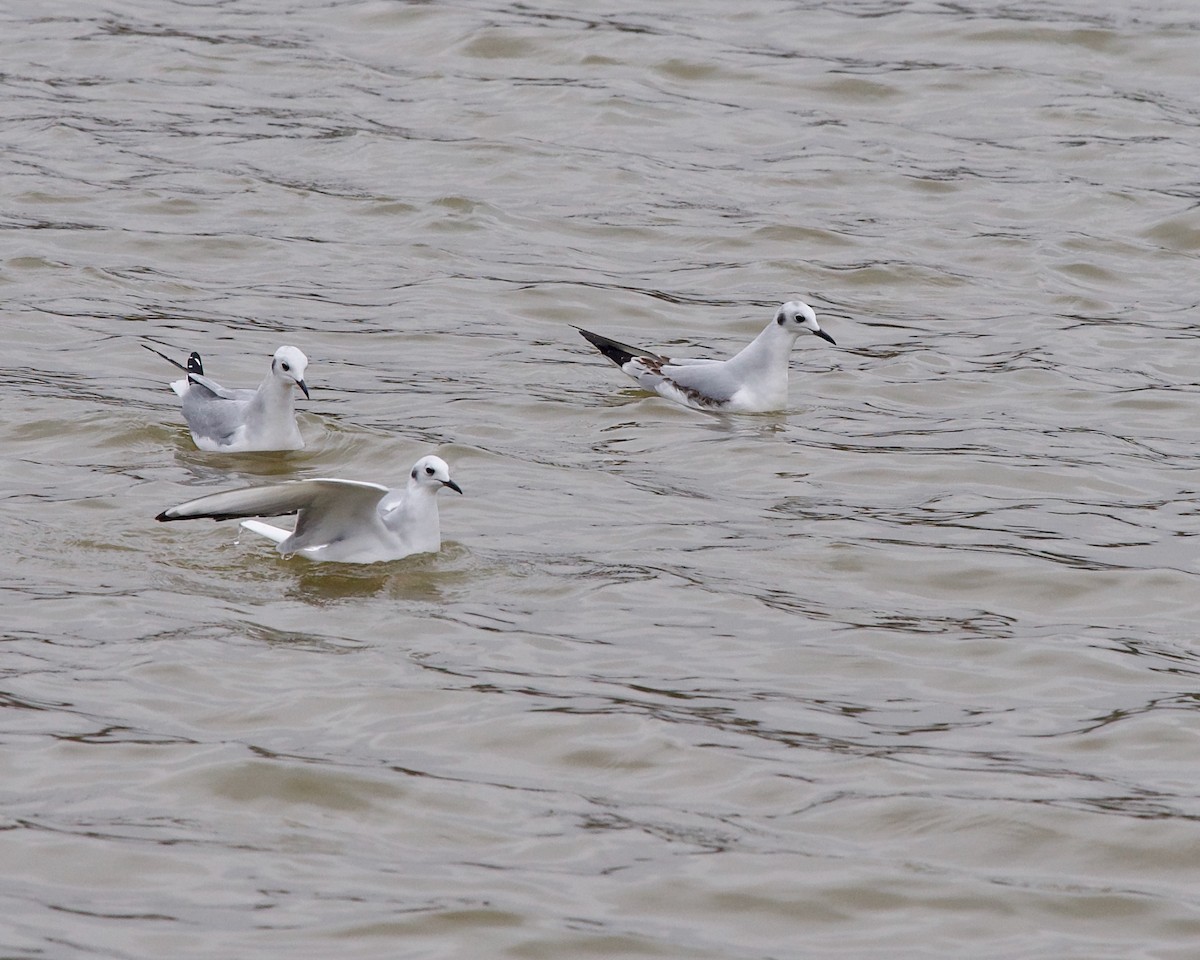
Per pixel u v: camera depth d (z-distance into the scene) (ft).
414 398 68.03
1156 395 71.00
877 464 62.64
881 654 47.50
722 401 68.69
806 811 39.60
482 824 38.65
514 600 49.96
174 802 38.91
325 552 51.80
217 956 33.68
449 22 118.32
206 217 88.58
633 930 35.14
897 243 88.94
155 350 71.97
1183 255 88.38
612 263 85.81
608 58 112.98
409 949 34.17
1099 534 56.54
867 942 35.19
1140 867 37.83
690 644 47.57
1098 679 46.42
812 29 119.96
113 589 49.26
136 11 121.70
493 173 96.12
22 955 33.37
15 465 58.85
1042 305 82.12
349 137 100.22
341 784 39.75
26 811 38.24
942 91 110.11
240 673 44.68
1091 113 106.63
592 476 60.54
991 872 37.60
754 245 88.38
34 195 89.76
